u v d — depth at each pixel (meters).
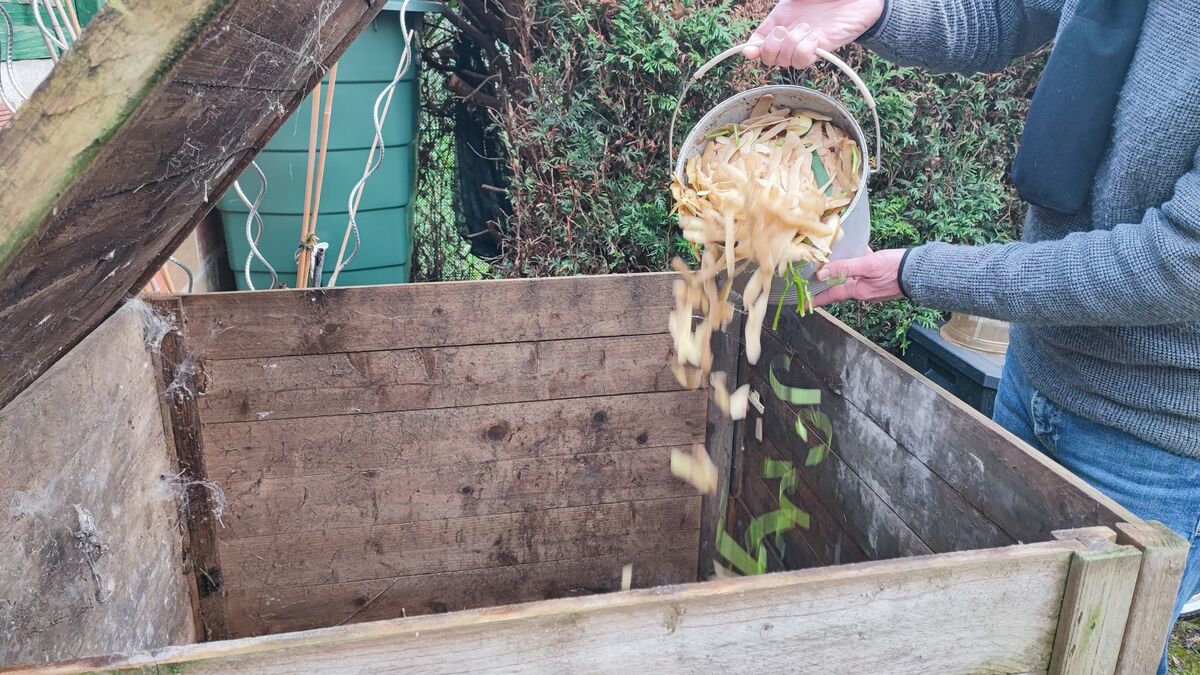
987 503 1.15
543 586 1.95
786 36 1.34
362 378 1.69
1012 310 1.09
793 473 1.76
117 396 1.39
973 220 2.69
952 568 0.84
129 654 0.73
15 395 1.09
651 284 1.77
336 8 1.07
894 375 1.37
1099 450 1.24
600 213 2.54
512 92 2.74
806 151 1.32
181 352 1.59
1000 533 1.13
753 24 2.51
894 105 2.55
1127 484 1.22
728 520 2.06
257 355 1.63
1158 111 1.02
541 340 1.75
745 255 1.26
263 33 0.83
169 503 1.62
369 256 2.54
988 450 1.15
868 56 2.55
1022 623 0.87
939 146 2.64
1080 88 1.12
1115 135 1.10
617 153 2.58
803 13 1.41
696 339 1.58
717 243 1.31
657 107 2.52
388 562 1.84
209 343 1.60
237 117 1.02
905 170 2.72
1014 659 0.89
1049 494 1.03
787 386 1.79
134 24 0.63
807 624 0.82
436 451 1.78
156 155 0.81
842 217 1.24
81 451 1.25
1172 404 1.13
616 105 2.50
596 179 2.54
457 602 1.90
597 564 1.96
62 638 1.17
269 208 2.38
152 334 1.55
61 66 0.63
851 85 2.56
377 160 2.42
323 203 2.41
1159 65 1.03
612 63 2.48
